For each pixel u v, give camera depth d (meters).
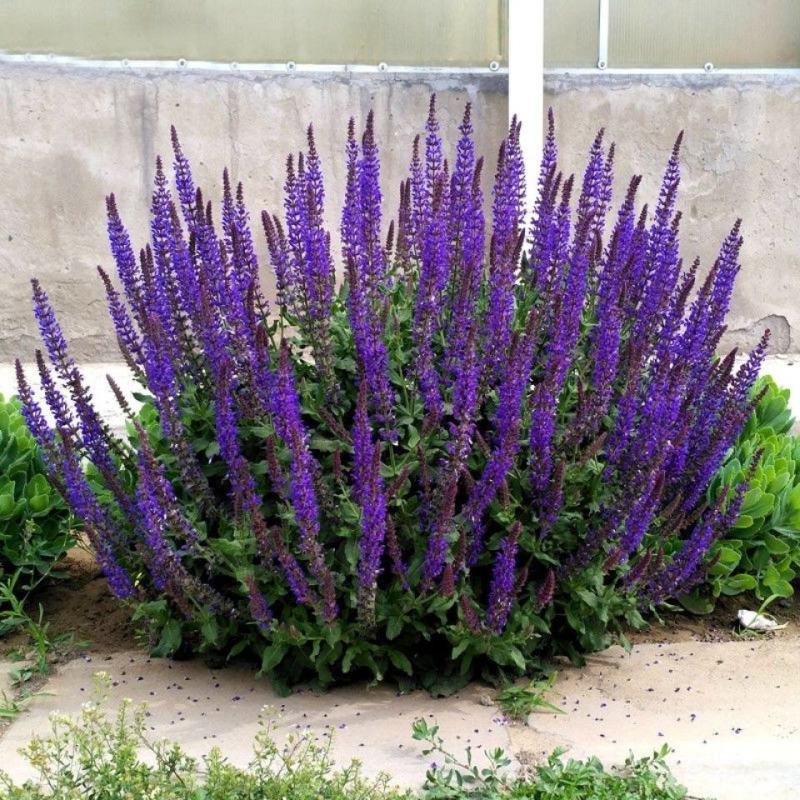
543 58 2.96
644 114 2.99
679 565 1.97
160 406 1.87
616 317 1.89
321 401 1.91
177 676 1.94
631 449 1.92
